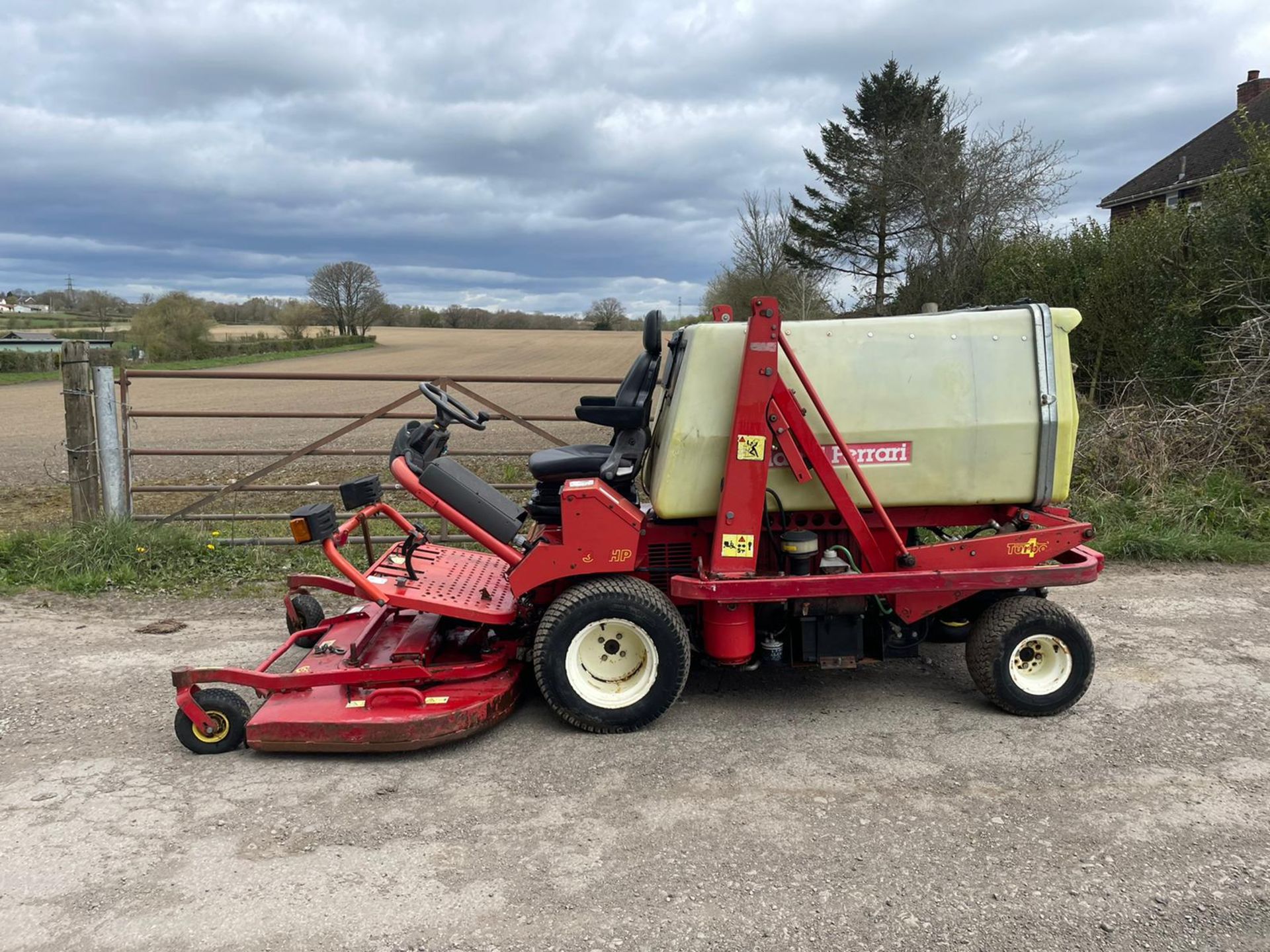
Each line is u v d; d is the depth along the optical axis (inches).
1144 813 134.6
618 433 172.7
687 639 162.9
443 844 128.2
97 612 245.6
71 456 293.1
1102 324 516.1
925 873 119.7
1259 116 915.4
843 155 1441.9
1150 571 281.1
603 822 134.0
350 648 167.8
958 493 164.2
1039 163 995.9
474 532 167.5
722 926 109.3
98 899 115.0
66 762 155.3
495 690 162.1
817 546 166.9
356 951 105.1
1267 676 190.5
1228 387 373.1
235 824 133.7
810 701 179.8
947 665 199.9
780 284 1660.9
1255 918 109.8
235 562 286.0
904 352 161.9
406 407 959.6
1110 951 104.3
